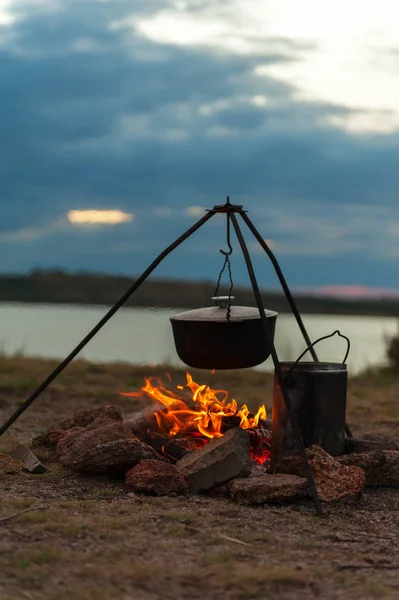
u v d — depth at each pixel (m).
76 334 12.38
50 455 3.18
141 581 2.04
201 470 2.74
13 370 5.57
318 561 2.20
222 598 1.99
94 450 2.84
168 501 2.63
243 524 2.44
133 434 3.12
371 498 2.78
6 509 2.48
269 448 3.17
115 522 2.37
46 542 2.23
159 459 2.92
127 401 4.73
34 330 13.14
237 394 4.98
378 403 4.86
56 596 1.96
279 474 2.76
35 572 2.06
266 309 3.00
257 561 2.17
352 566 2.17
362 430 4.07
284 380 2.79
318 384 2.85
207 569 2.11
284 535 2.37
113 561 2.13
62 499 2.63
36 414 4.24
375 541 2.37
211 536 2.31
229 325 2.87
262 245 3.05
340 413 2.90
